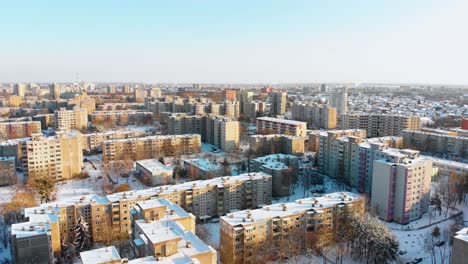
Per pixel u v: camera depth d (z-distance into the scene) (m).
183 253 148.62
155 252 144.75
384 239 195.25
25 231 186.38
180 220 180.38
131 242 194.50
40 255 184.00
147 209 176.75
